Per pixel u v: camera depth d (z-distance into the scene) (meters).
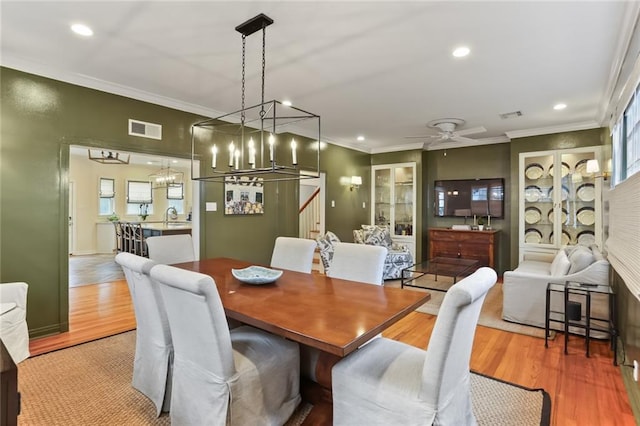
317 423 1.93
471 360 2.73
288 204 5.55
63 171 3.23
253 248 5.09
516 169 5.62
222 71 3.21
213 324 1.52
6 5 2.17
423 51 2.79
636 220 2.06
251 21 2.32
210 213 4.55
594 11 2.21
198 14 2.27
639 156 2.46
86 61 3.00
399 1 2.12
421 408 1.39
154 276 1.68
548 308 3.00
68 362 2.64
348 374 1.60
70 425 1.89
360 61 2.98
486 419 1.95
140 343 2.18
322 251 4.99
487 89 3.65
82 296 4.48
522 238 5.53
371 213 7.39
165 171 9.22
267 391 1.76
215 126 4.58
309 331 1.49
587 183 5.07
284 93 3.79
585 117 4.70
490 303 4.32
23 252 3.03
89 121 3.41
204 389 1.62
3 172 2.92
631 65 2.54
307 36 2.56
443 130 5.20
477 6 2.17
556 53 2.80
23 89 3.01
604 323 3.11
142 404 2.09
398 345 1.85
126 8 2.21
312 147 5.96
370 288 2.23
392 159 7.12
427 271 4.24
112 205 9.16
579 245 4.48
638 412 1.94
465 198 6.59
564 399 2.17
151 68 3.15
